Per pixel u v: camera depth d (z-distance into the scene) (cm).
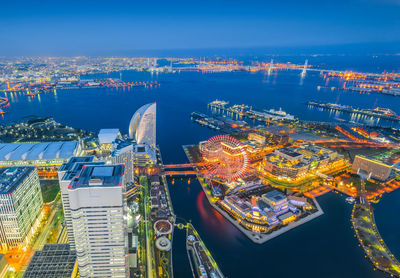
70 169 18900
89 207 15538
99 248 16788
